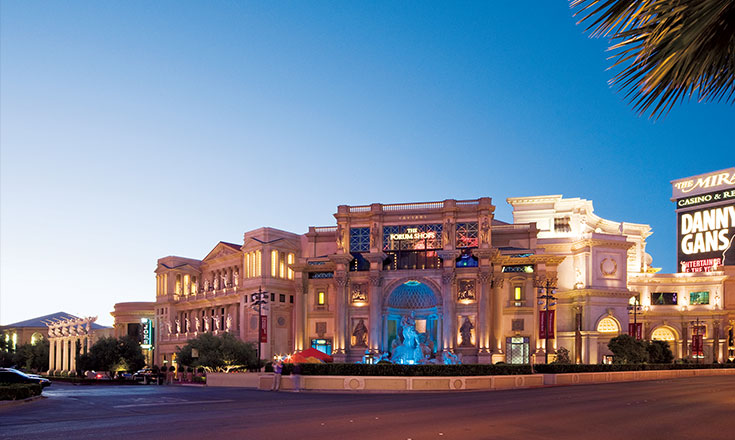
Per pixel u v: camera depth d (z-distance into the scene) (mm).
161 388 59312
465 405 35250
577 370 61469
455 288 95188
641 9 9383
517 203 118438
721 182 134250
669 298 117312
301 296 102500
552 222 116312
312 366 51312
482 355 91750
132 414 30688
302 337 101312
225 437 21734
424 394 46750
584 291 101125
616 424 26375
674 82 9672
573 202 116438
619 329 102062
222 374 62562
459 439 21734
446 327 93125
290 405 35938
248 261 108812
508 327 96938
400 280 96688
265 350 100938
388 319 100375
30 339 177250
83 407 35312
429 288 98250
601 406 34594
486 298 93312
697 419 28422
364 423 26078
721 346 111812
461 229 96812
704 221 136625
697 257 137000
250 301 105000
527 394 45062
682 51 9109
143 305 133625
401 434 22781
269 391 50625
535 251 97062
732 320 112938
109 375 108000
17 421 27531
